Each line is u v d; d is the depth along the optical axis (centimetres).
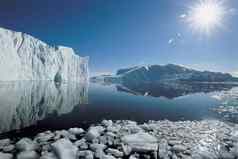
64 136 866
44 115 1324
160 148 770
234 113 1655
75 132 937
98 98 2505
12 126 995
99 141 827
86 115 1394
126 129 1017
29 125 1043
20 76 5184
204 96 3209
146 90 4544
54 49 7556
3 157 614
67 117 1300
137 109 1748
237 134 991
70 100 2162
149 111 1670
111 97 2681
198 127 1128
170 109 1811
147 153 747
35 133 908
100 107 1778
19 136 850
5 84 3603
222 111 1748
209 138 920
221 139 909
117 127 1058
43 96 2325
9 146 705
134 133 967
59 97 2364
